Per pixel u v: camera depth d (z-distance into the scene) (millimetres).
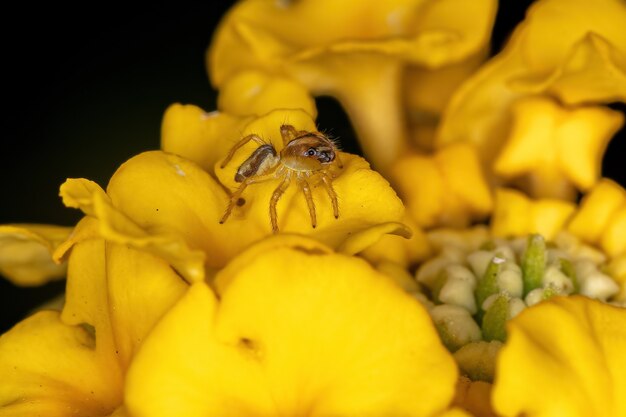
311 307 77
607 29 96
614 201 95
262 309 77
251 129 87
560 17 96
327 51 96
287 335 77
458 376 78
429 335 77
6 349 84
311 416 78
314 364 78
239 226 84
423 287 92
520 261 91
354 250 80
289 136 86
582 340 77
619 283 91
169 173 83
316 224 83
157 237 77
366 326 77
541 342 77
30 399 83
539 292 88
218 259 83
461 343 86
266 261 77
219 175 85
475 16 97
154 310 80
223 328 77
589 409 77
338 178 84
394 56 97
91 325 85
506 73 97
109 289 81
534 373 76
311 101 95
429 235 95
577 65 94
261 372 78
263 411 78
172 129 89
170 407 77
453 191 97
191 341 77
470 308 89
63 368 84
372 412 77
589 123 96
